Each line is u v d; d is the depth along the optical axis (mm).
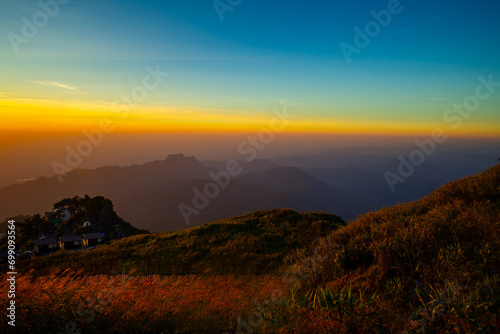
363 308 3732
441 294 3523
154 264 16312
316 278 6531
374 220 10062
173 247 19203
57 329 3635
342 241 9008
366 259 6934
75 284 4633
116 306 4195
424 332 3148
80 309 3965
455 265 4863
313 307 3982
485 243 5293
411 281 4930
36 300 4066
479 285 3777
